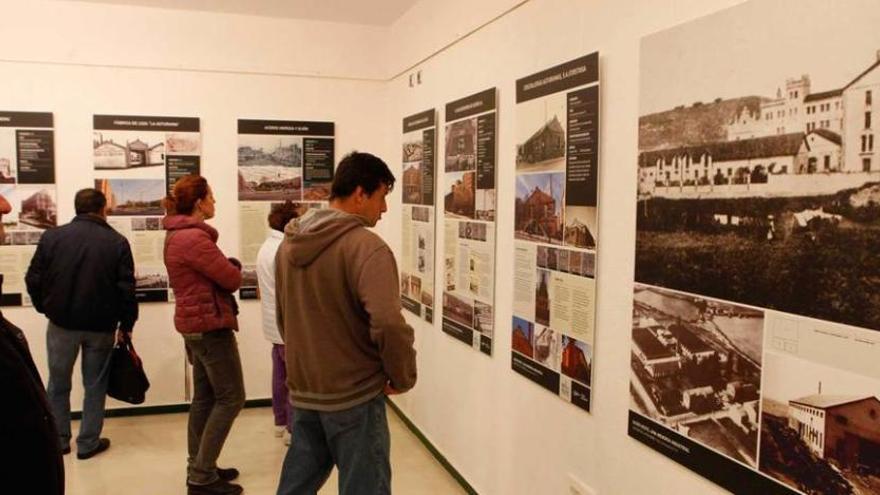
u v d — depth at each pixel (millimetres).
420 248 3928
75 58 4242
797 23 1422
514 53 2740
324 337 2146
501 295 2895
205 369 3229
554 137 2396
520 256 2676
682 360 1777
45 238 3592
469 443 3277
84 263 3574
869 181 1276
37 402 1274
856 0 1294
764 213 1513
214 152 4543
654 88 1868
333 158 4758
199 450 3213
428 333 3850
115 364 3730
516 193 2701
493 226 2936
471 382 3240
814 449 1397
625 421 2035
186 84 4461
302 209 4703
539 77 2492
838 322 1341
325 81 4719
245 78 4566
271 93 4621
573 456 2338
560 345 2391
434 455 3766
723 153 1627
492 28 2945
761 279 1522
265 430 4211
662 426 1857
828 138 1356
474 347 3166
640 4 1936
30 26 4164
